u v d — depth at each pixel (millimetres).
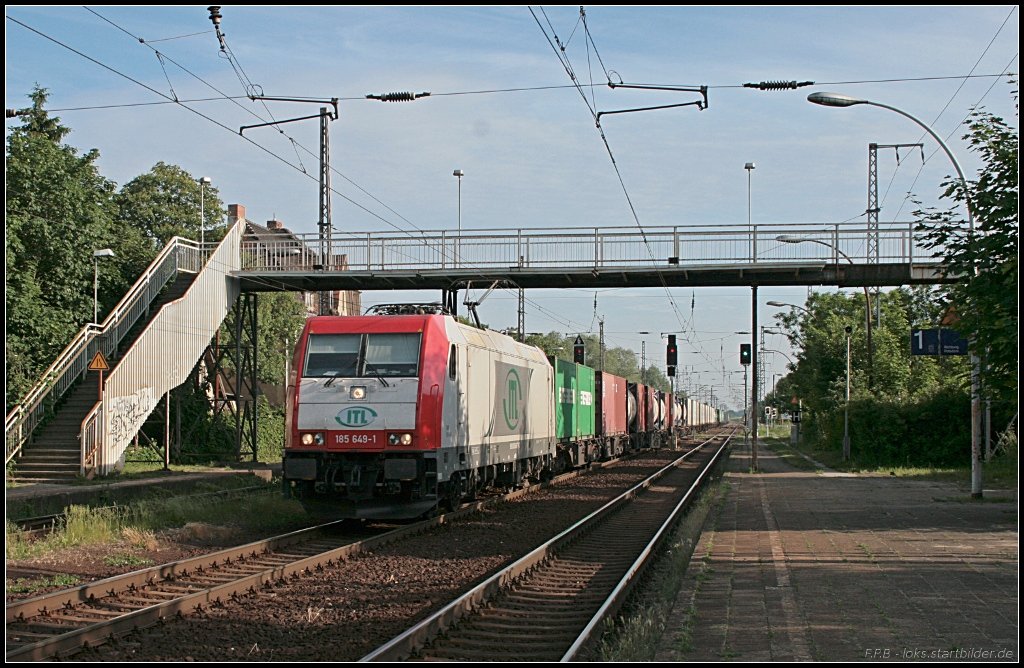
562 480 30281
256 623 9312
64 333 30500
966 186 16312
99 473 25156
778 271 27875
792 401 63906
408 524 17781
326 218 30016
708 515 18469
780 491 24328
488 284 29656
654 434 56312
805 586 10406
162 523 17125
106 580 10539
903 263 27125
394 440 16766
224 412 39156
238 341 32906
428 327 17453
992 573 11141
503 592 10836
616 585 11445
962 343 22391
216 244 32562
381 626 9305
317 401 17172
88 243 31766
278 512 19344
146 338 27297
